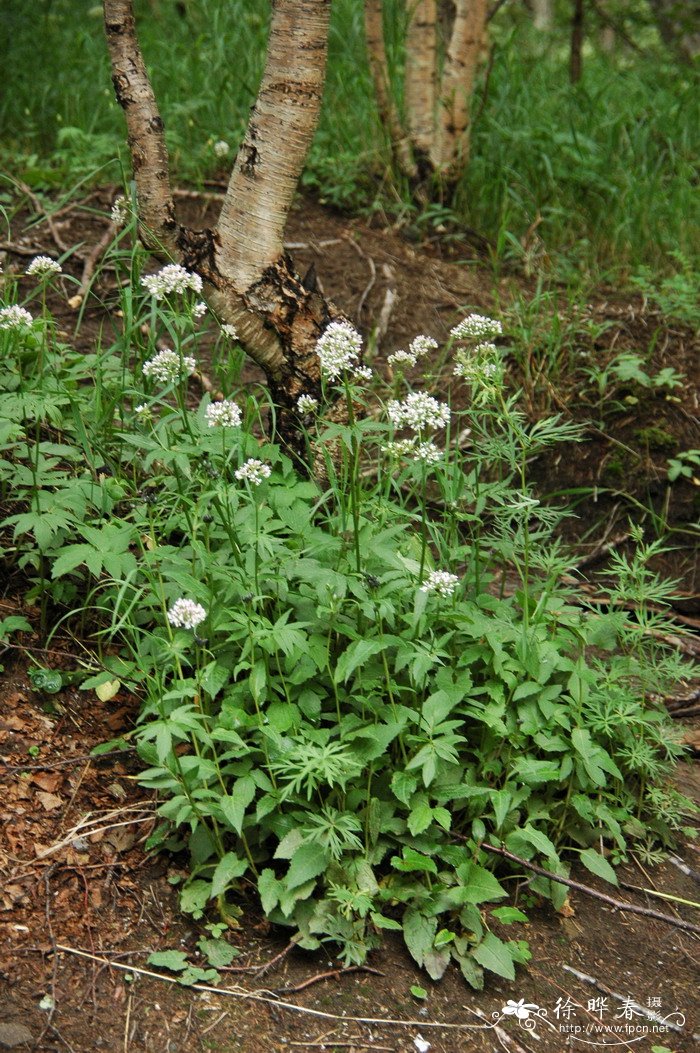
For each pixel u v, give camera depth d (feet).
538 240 18.98
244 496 9.80
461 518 10.89
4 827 9.27
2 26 22.75
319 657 9.71
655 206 20.45
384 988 8.86
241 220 11.80
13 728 10.05
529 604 10.96
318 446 12.39
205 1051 8.03
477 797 9.79
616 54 29.86
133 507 11.40
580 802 10.12
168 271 10.50
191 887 9.15
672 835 11.16
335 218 19.27
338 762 8.84
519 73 22.48
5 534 11.38
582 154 20.89
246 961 8.82
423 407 9.77
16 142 20.34
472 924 9.19
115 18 11.63
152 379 12.17
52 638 10.89
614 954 9.65
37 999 8.09
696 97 23.43
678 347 17.21
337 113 21.44
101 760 10.11
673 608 14.49
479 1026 8.68
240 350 12.98
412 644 9.70
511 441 10.94
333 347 9.84
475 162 20.61
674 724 12.30
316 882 9.21
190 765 8.76
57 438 12.33
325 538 10.41
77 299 16.01
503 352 16.16
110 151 18.93
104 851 9.35
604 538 15.17
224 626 9.50
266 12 23.32
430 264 18.58
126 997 8.29
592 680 10.36
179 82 21.44
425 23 19.17
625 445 15.74
